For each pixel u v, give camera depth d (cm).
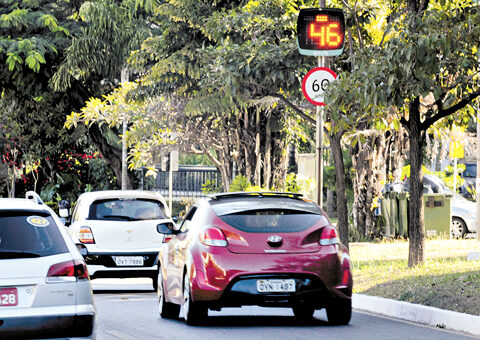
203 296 3178
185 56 7181
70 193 12050
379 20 5428
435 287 3666
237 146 8419
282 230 3222
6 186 12144
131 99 8006
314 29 4409
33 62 9431
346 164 10856
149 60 8531
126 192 4956
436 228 7188
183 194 12388
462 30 3959
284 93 5966
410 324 3344
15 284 2250
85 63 9756
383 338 2986
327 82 4259
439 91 4019
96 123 10962
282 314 3722
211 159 8738
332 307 3281
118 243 4794
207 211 3300
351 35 5188
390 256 5559
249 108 8275
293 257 3183
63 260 2306
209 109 6531
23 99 10869
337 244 3256
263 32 5872
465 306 3312
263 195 3366
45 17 9806
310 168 8544
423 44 3822
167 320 3538
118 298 4428
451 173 9744
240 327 3284
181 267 3366
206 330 3206
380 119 4666
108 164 11762
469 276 3750
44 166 11956
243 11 5928
